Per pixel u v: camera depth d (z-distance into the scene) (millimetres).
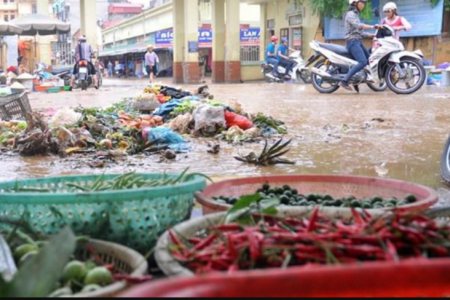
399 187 2664
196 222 2002
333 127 6762
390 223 1644
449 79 15047
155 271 2109
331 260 1500
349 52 11828
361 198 2783
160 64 36906
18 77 16547
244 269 1566
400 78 11523
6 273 1564
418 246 1563
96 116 6730
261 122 6547
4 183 2518
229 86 17844
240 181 2787
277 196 2510
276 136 6094
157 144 5414
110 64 45250
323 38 20641
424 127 6625
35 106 10891
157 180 2492
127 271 1769
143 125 6652
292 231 1778
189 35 21125
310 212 2080
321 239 1591
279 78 19594
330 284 1004
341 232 1630
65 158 5016
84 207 2039
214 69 21906
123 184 2438
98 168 4531
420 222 1668
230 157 4918
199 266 1634
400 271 1015
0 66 29734
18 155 5211
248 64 22703
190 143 5770
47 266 1328
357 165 4418
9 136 5824
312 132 6375
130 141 5559
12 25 20438
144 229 2107
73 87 17859
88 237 1905
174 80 22484
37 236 1994
